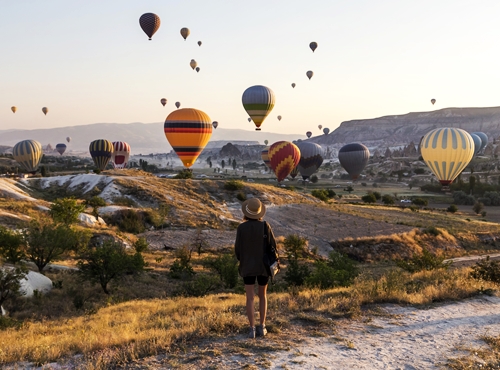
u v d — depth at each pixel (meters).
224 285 27.42
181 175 85.56
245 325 7.53
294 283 24.02
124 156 112.81
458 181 151.75
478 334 7.56
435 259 26.12
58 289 23.41
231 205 68.44
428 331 7.71
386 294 10.11
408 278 14.05
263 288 7.02
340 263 26.36
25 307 19.62
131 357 6.13
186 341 6.82
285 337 7.08
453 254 58.75
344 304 9.30
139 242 39.94
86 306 20.52
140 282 28.00
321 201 83.50
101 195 63.06
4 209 45.03
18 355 6.56
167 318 9.65
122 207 55.03
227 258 29.22
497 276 13.87
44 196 64.50
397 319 8.49
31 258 26.53
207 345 6.62
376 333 7.52
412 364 6.07
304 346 6.66
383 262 51.62
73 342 7.23
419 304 9.73
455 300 10.28
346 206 84.94
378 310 9.06
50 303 20.72
